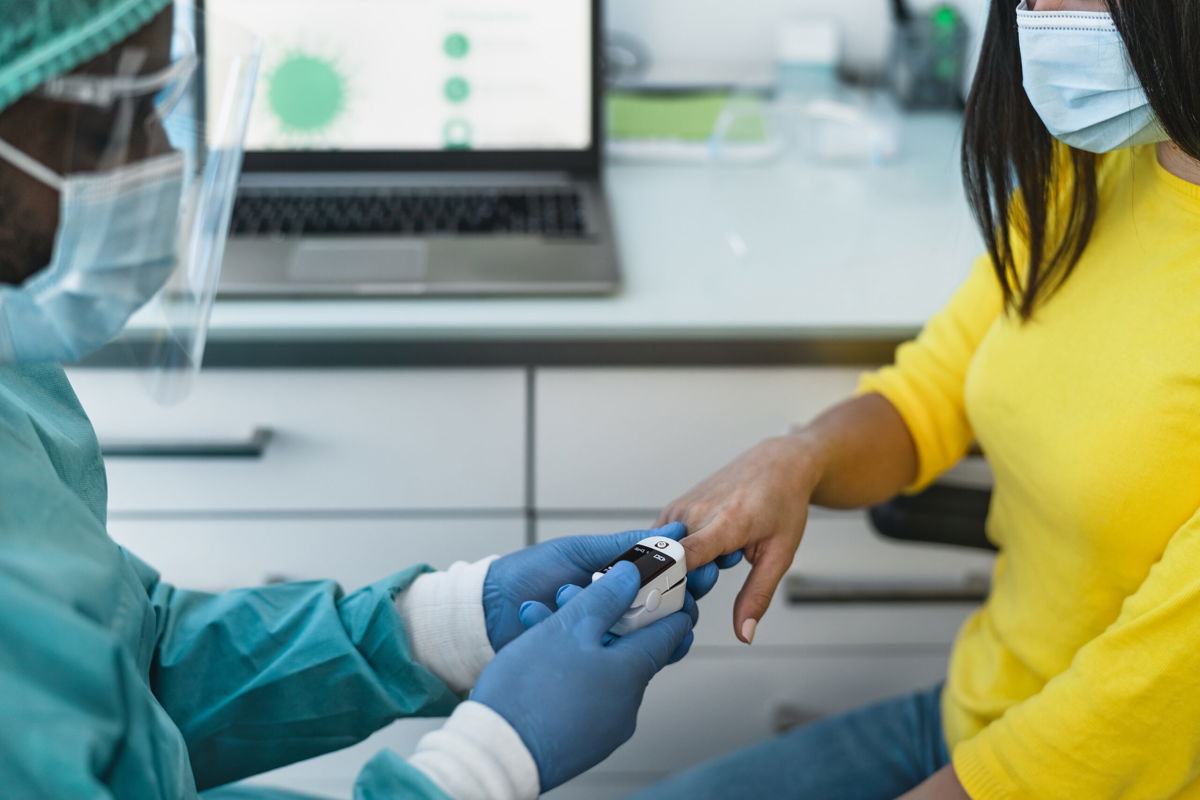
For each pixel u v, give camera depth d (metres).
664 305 1.13
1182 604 0.69
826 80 1.66
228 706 0.75
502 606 0.79
